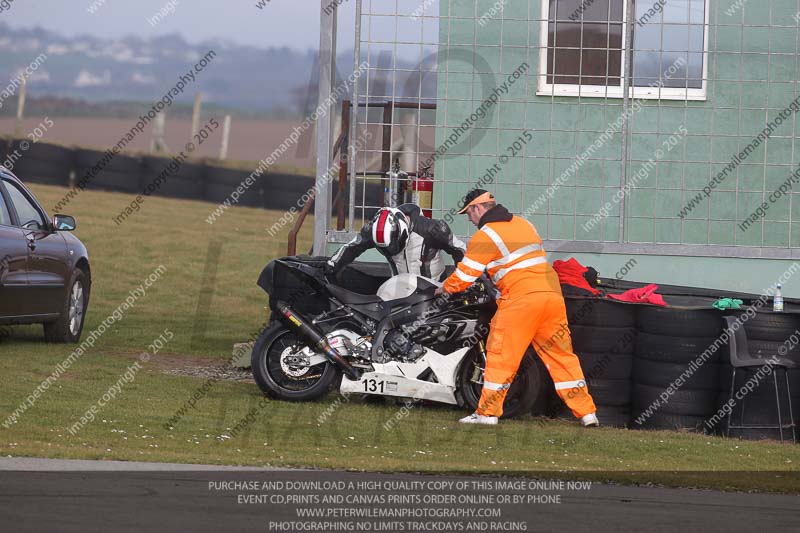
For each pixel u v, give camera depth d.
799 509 23.91
